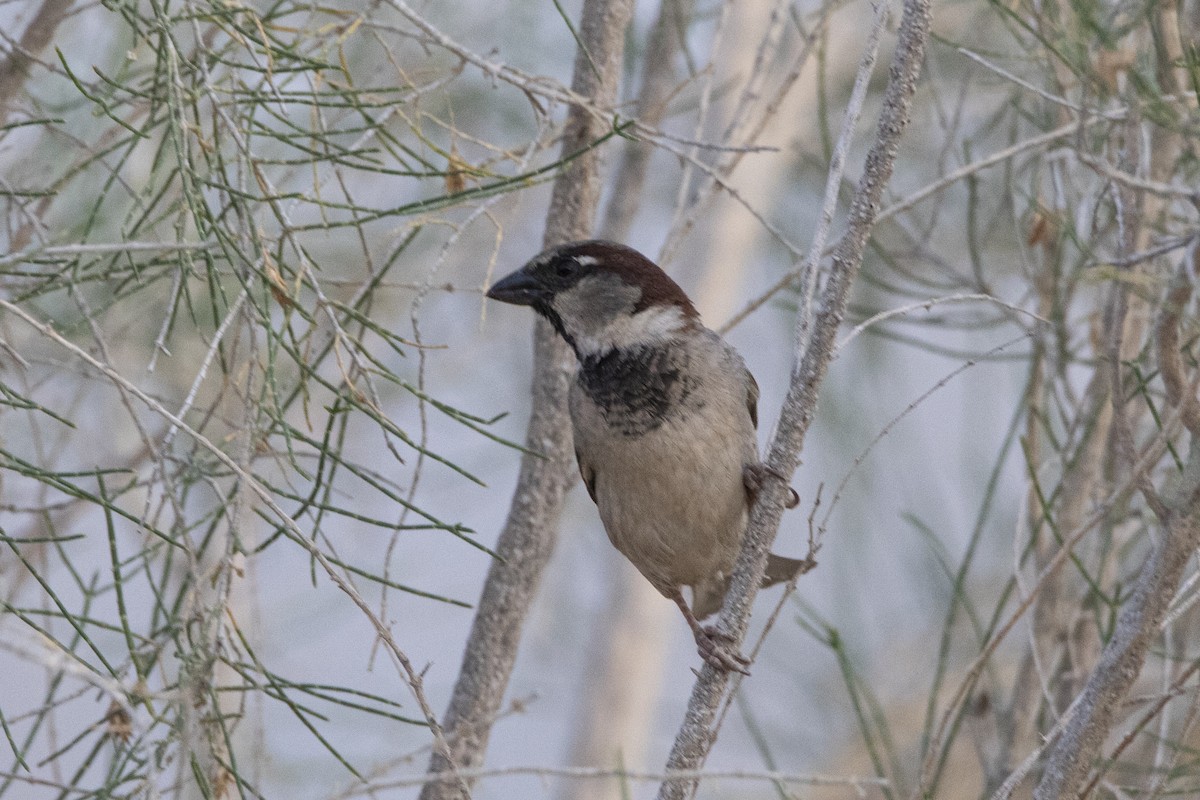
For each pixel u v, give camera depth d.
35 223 7.26
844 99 15.67
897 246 14.62
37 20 8.59
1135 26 7.87
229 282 9.39
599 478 8.88
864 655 15.48
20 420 10.51
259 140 8.98
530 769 5.96
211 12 6.83
